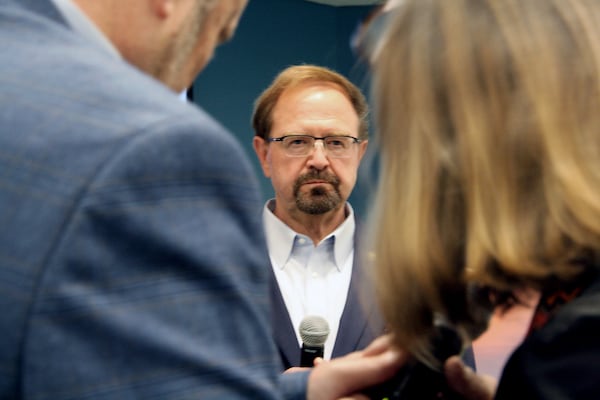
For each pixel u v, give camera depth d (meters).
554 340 0.88
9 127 0.87
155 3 1.04
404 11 1.06
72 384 0.78
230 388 0.83
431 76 1.00
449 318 1.05
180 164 0.85
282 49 7.47
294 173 2.86
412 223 0.99
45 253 0.79
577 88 0.93
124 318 0.80
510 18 0.97
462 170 0.96
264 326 0.89
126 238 0.81
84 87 0.89
